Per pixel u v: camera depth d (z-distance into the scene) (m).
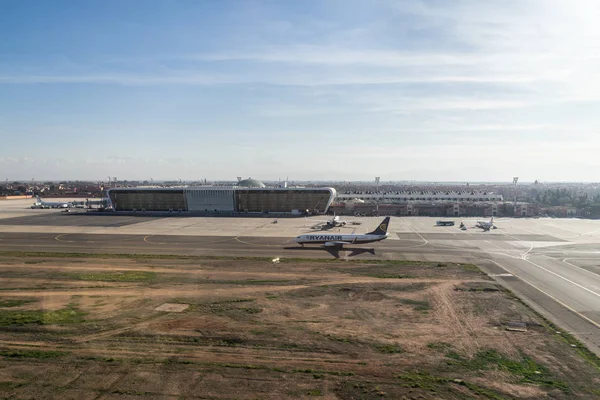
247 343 42.28
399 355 39.81
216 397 31.83
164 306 54.41
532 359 39.19
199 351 40.25
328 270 77.56
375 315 51.50
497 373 36.28
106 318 49.56
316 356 39.38
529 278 72.31
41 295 59.53
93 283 66.62
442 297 59.66
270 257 90.75
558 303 57.47
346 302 56.97
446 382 34.62
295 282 68.00
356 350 40.84
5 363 37.44
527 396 32.47
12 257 89.25
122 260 86.44
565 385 34.25
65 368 36.44
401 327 47.34
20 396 31.73
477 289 64.19
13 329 45.81
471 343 42.88
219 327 46.72
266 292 61.72
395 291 62.75
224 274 73.75
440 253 97.00
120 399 31.41
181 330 45.75
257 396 32.03
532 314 52.31
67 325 47.12
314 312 52.50
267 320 49.25
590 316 52.00
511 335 45.16
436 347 41.78
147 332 45.09
